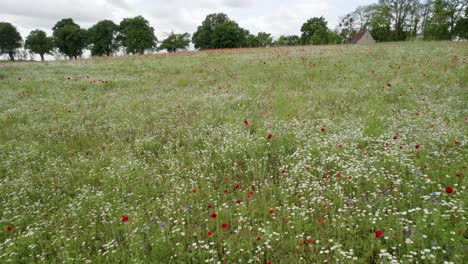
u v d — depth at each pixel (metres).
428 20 50.31
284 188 4.74
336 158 5.23
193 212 4.29
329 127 7.01
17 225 4.32
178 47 101.88
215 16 84.69
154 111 9.64
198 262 3.41
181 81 14.10
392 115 7.59
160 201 4.57
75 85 13.92
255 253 3.44
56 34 80.00
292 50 23.56
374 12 61.53
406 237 3.20
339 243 3.35
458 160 4.63
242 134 6.69
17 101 11.41
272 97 10.23
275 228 3.81
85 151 7.03
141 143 6.99
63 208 4.68
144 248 3.52
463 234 3.19
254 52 24.02
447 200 3.78
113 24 81.19
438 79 10.70
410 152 5.32
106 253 3.61
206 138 7.10
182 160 6.09
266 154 5.99
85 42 81.19
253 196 4.55
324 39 71.44
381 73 12.71
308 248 3.46
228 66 17.67
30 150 7.00
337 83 11.78
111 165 5.96
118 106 10.40
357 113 8.14
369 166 4.90
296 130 6.95
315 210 4.04
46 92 12.71
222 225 3.48
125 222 3.95
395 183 4.21
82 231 4.02
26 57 98.06
